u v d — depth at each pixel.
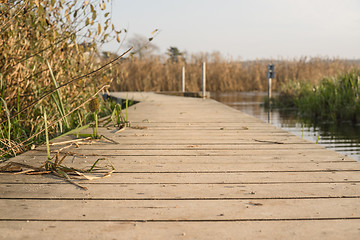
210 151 2.65
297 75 20.05
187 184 1.81
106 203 1.54
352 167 2.13
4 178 1.91
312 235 1.23
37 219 1.36
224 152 2.61
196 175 1.99
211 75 20.23
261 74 21.16
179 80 18.66
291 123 7.73
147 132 3.62
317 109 9.19
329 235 1.23
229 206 1.50
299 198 1.60
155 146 2.86
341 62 20.83
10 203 1.54
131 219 1.37
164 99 9.30
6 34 3.05
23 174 1.99
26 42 3.25
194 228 1.29
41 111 3.41
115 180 1.89
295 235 1.23
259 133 3.54
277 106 11.88
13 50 3.22
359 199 1.58
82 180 1.88
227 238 1.21
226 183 1.83
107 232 1.25
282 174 1.99
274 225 1.31
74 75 4.05
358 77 8.90
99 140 3.13
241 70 21.45
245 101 13.72
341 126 7.18
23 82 3.35
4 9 2.84
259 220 1.36
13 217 1.38
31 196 1.62
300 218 1.37
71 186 1.78
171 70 19.11
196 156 2.48
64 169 2.01
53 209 1.47
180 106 7.02
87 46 3.79
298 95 11.98
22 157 2.43
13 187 1.76
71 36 3.31
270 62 21.50
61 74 3.85
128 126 4.02
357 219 1.36
